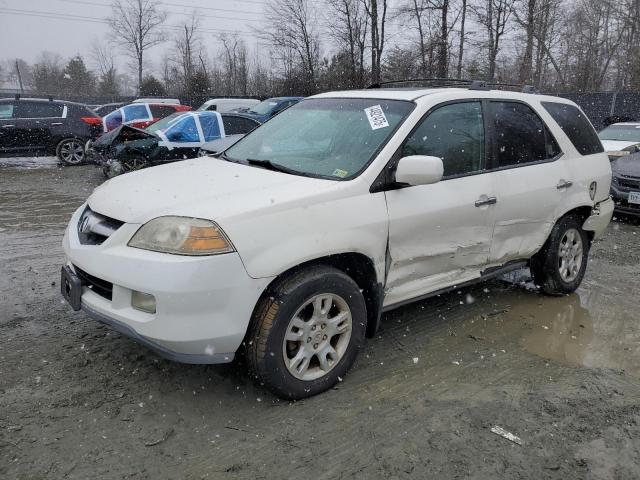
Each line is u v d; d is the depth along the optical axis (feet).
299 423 9.65
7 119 43.29
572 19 109.19
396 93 13.10
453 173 12.44
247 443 9.08
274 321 9.55
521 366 12.03
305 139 12.67
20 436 8.96
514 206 13.58
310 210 9.93
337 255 10.55
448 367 11.87
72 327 12.99
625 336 13.85
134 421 9.52
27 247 19.92
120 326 9.42
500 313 14.99
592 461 8.87
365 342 12.90
